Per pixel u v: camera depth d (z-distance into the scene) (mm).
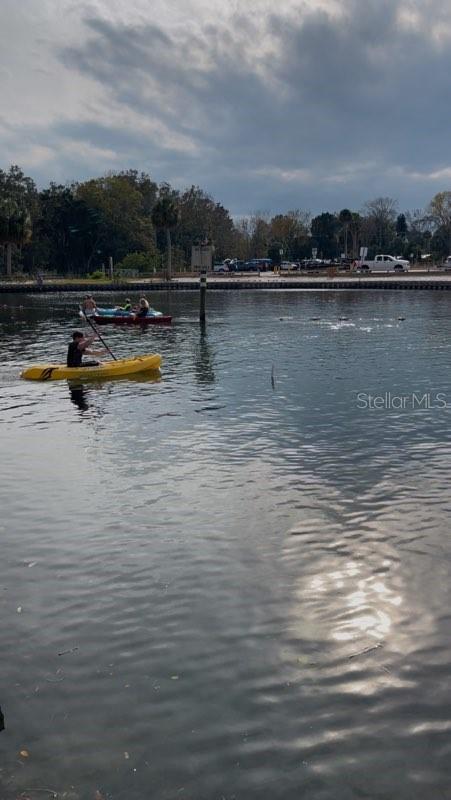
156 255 94562
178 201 111500
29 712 4941
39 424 13430
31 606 6438
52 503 9117
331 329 30250
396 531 7996
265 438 12078
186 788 4262
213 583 6828
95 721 4844
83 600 6535
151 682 5273
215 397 15680
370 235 119438
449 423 12883
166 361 21250
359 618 6148
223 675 5352
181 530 8148
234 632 5953
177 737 4684
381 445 11484
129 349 24203
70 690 5188
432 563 7176
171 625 6082
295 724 4801
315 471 10219
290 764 4445
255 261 95000
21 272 98750
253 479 9930
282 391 16281
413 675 5316
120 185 100250
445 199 105188
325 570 7066
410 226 140875
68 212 97812
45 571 7156
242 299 50750
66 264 103562
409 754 4520
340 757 4504
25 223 76562
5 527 8328
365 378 17938
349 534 7938
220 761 4477
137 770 4402
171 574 7039
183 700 5059
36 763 4461
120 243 100000
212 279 74250
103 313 33938
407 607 6316
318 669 5410
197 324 32938
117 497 9305
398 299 48375
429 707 4953
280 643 5777
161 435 12430
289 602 6438
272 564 7219
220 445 11695
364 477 9891
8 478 10188
